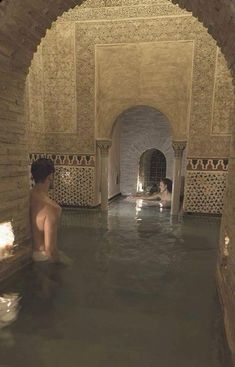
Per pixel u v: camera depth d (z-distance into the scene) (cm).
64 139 745
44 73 726
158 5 654
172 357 219
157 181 1071
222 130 673
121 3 669
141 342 236
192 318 273
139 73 689
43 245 351
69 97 726
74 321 263
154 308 288
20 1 289
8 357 215
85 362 212
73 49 704
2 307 282
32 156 705
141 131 1036
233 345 213
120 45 685
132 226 609
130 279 353
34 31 340
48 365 208
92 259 416
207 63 656
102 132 725
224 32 305
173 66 672
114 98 708
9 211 350
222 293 289
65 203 775
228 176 374
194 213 718
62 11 355
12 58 334
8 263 332
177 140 698
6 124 340
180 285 341
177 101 684
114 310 283
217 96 663
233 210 304
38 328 251
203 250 466
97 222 639
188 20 648
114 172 977
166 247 478
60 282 337
